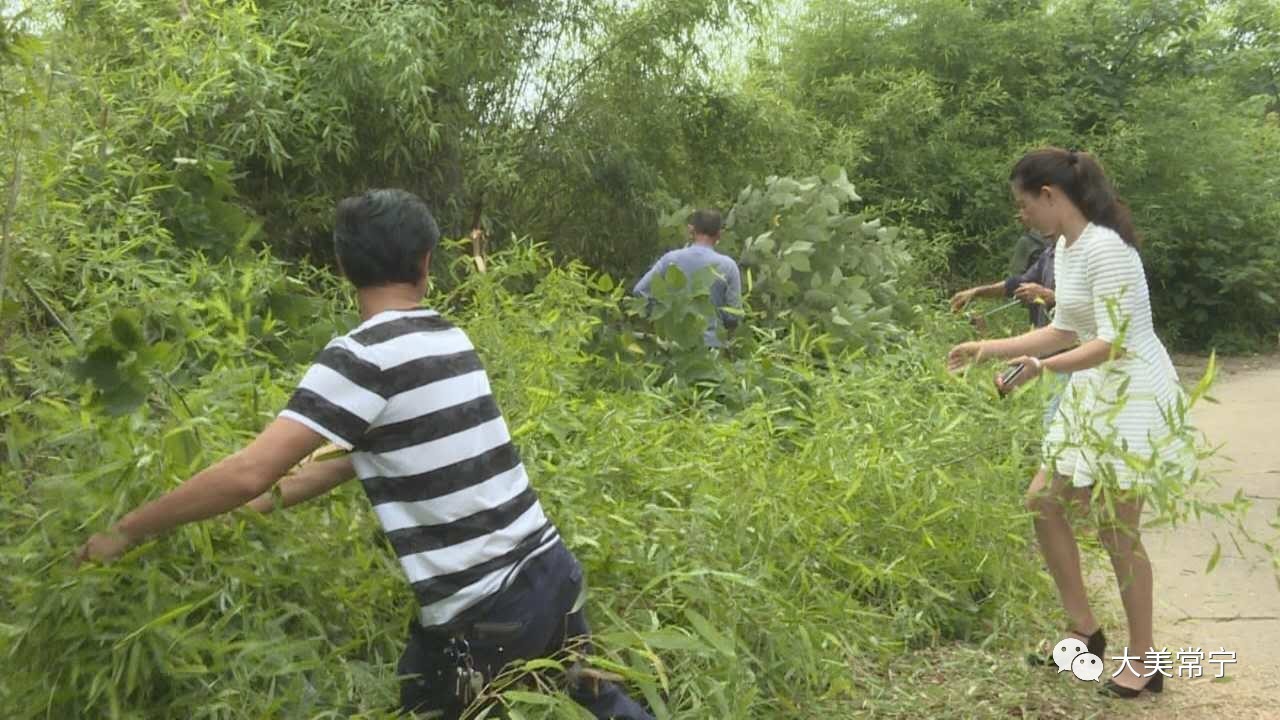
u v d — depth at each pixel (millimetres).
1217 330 13109
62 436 2523
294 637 2682
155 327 3350
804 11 12797
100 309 3393
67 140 3623
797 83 12234
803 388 5270
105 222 4023
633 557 3248
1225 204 13086
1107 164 12664
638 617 3068
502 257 5191
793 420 4961
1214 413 8688
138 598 2453
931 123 12375
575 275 4836
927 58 12781
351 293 4914
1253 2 14852
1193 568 4984
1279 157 14352
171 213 4430
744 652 3252
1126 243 3758
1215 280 13062
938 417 4500
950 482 4039
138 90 4602
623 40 8188
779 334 6742
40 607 2361
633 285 8492
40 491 2502
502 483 2445
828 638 3408
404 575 2766
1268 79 16516
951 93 12734
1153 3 13328
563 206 8344
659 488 3684
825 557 3879
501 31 7191
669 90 8688
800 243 6918
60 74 3102
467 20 6895
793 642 3322
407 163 6516
